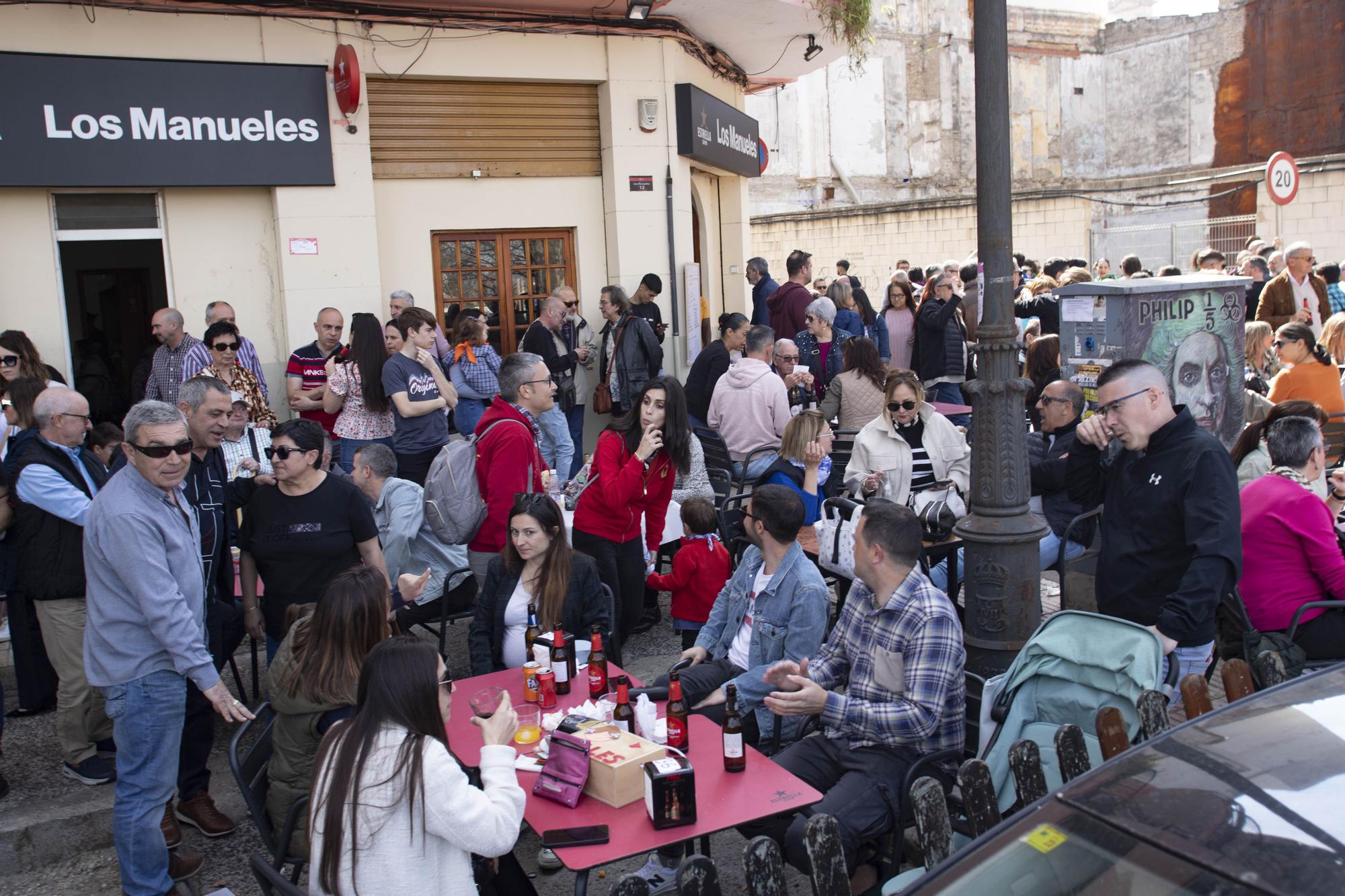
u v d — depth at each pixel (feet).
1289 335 23.65
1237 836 6.20
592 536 17.93
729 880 13.44
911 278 57.36
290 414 29.91
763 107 85.25
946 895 6.57
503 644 15.69
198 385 15.12
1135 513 12.93
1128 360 12.87
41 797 15.65
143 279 31.17
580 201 33.94
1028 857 6.58
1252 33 90.33
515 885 11.50
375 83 30.55
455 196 32.07
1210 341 19.43
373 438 24.71
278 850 11.49
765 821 12.04
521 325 33.76
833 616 20.54
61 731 16.10
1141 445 12.80
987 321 13.51
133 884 12.89
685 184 35.47
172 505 13.21
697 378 28.99
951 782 12.01
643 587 18.76
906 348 38.58
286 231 29.12
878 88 88.94
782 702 12.16
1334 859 5.90
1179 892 5.97
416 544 18.95
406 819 8.87
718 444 25.40
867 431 21.25
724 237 45.11
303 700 11.44
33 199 27.07
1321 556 14.99
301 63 28.89
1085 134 100.68
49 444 15.96
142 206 28.37
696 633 18.52
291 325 29.37
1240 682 11.98
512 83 32.45
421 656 9.28
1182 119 96.02
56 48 26.27
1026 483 13.75
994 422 13.56
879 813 11.61
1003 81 13.26
